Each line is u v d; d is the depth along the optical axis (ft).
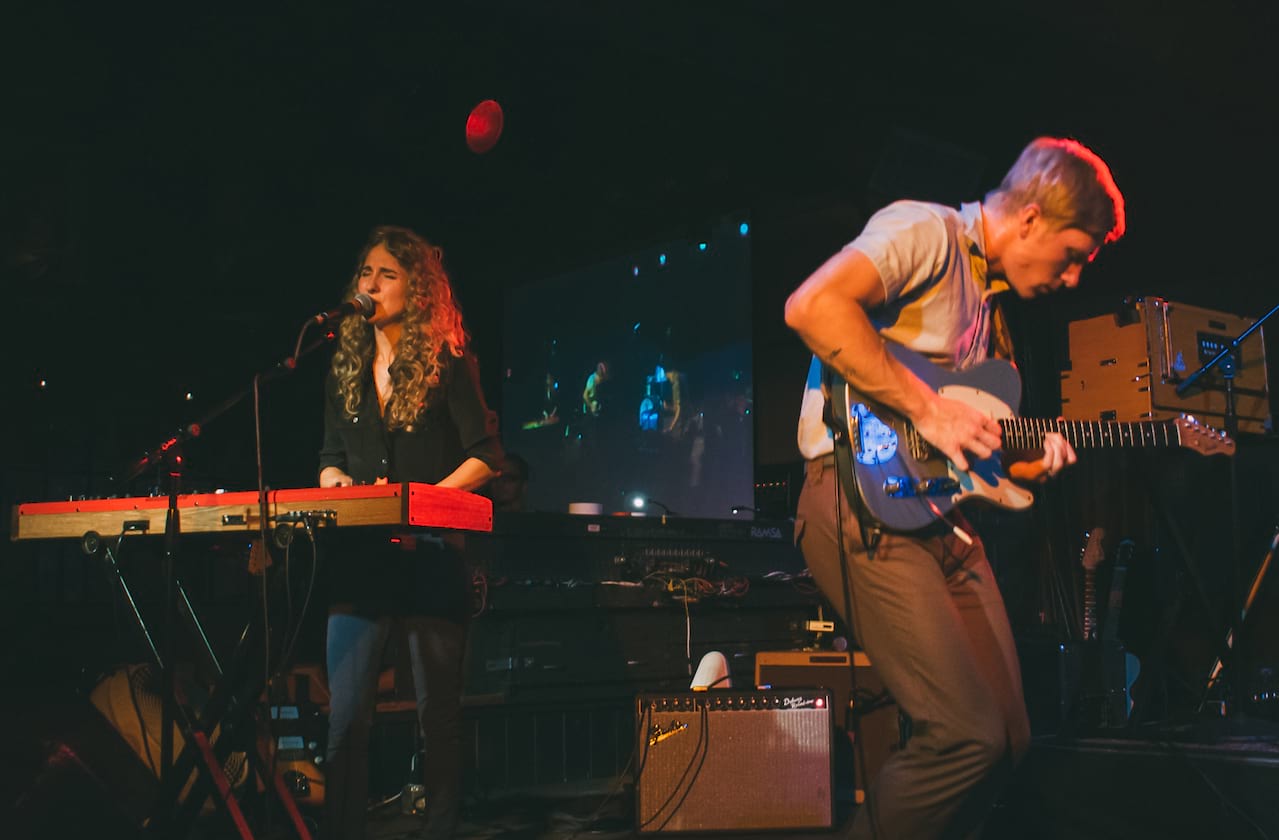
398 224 26.27
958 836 6.44
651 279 29.37
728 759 10.62
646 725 10.67
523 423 32.48
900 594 6.41
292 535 7.61
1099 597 17.43
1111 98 19.27
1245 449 17.42
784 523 16.37
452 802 8.46
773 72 19.15
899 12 18.42
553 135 23.71
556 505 31.32
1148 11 17.71
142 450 23.38
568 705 13.69
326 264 25.68
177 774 8.10
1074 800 10.64
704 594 14.48
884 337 6.81
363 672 8.14
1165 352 14.66
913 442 6.57
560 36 20.34
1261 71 18.24
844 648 13.23
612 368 30.17
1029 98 19.61
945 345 6.79
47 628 20.34
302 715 11.08
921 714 6.25
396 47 20.85
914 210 6.61
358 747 8.07
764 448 25.40
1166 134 19.42
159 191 22.81
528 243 29.48
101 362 22.93
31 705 15.25
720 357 27.35
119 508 8.30
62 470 22.27
